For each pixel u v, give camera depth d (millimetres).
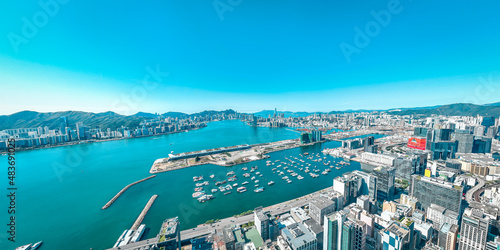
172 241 154500
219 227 172875
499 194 195500
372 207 188625
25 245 159000
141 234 169125
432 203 186000
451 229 135625
